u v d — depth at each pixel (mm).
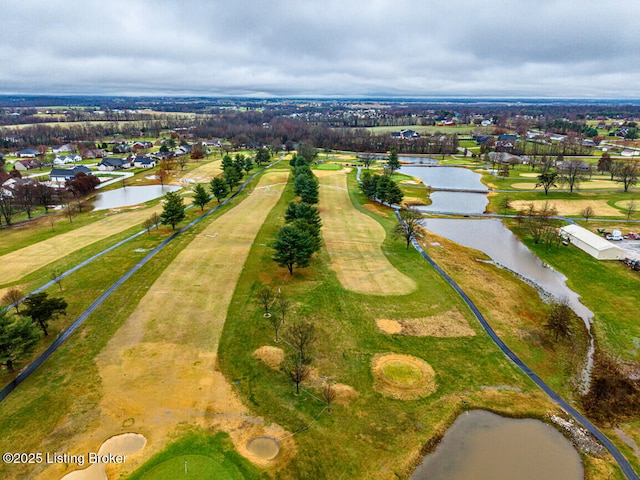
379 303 52219
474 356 42906
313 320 47625
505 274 65000
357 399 36125
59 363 39344
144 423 32375
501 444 32281
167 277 57531
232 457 29625
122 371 38281
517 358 43031
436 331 46906
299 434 32031
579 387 39594
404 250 71625
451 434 33031
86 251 68438
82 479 27422
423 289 56625
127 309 48969
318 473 28922
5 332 36250
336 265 63688
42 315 42531
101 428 31812
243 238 74062
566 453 31781
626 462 31156
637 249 74812
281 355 41312
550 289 60594
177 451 29891
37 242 74875
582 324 50750
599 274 65062
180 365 39344
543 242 79562
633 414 36281
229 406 34500
